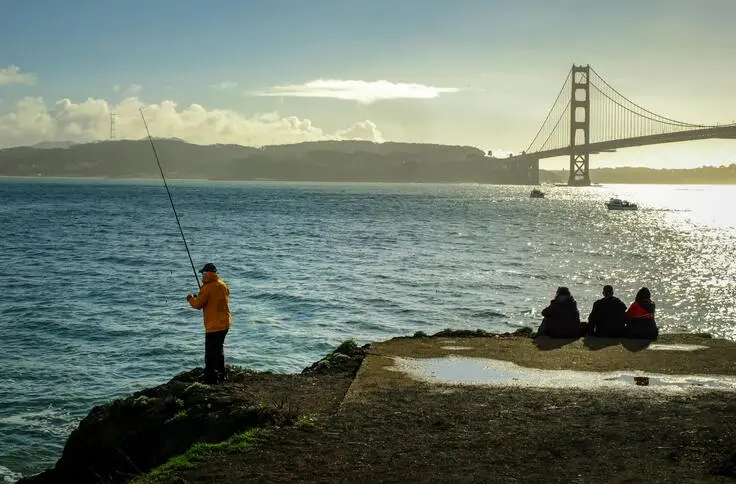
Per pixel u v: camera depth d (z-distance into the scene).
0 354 18.88
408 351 11.39
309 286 30.89
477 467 6.52
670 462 6.55
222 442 7.46
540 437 7.31
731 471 6.23
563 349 11.52
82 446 9.28
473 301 27.66
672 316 25.75
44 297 27.70
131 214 86.25
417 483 6.19
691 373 9.98
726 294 30.30
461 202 138.25
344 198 149.62
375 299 27.69
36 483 9.51
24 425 13.88
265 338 20.88
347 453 6.98
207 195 158.38
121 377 17.09
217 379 9.84
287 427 7.81
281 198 145.25
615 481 6.12
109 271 35.53
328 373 10.55
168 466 6.93
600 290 31.00
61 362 18.23
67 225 67.06
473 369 10.25
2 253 43.03
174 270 36.19
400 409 8.36
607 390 9.11
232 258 41.56
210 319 9.80
